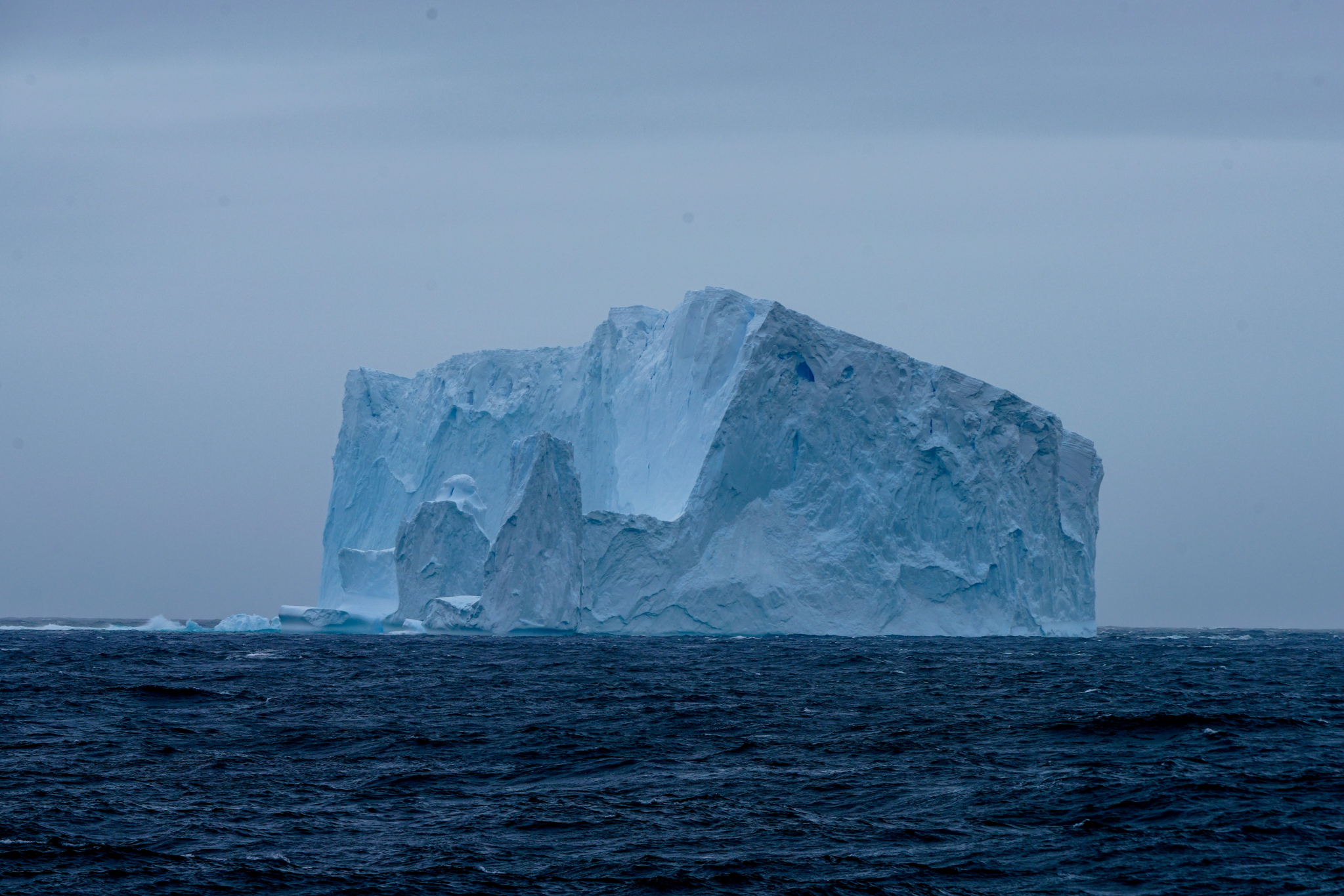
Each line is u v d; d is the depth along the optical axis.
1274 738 89.94
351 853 57.25
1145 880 53.81
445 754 84.31
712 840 60.03
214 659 182.62
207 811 65.25
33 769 76.44
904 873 54.78
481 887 52.34
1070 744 88.19
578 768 79.19
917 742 89.44
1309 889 52.56
